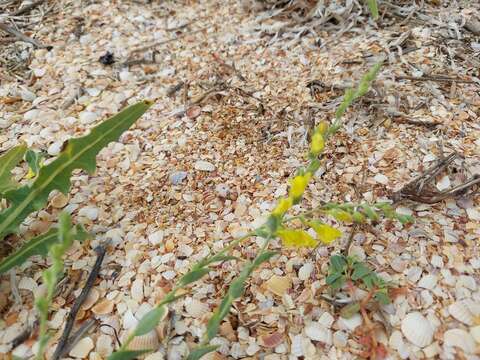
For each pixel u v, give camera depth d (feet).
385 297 0.91
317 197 1.12
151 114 1.38
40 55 1.57
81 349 0.89
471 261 0.99
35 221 1.10
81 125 1.35
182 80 1.48
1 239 0.97
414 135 1.25
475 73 1.41
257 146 1.27
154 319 0.73
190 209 1.12
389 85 1.38
